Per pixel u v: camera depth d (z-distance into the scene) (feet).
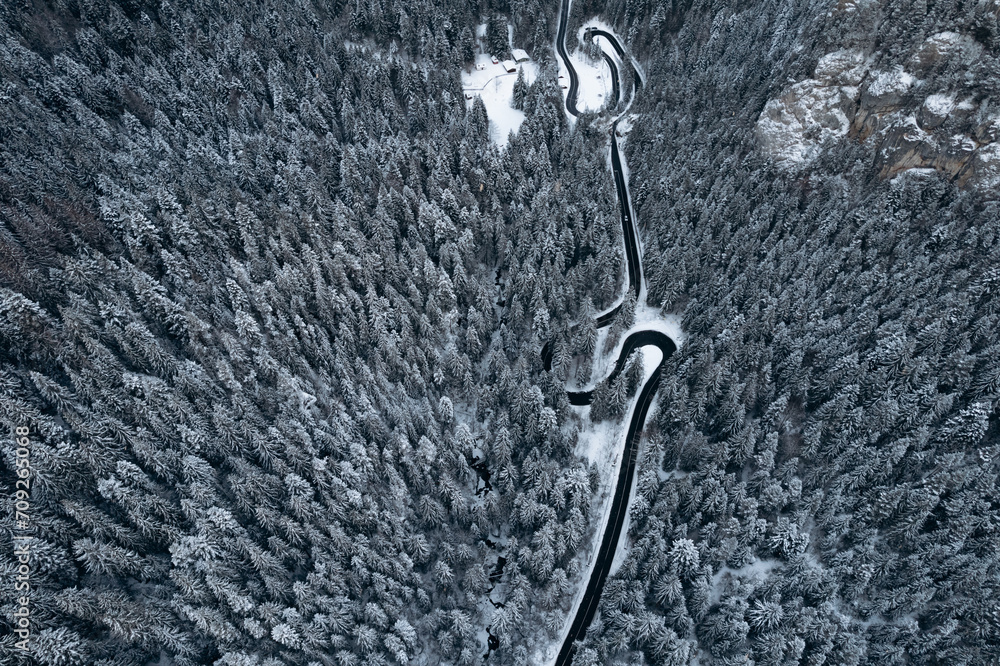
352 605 200.44
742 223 330.13
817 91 345.51
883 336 259.39
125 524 195.42
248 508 207.00
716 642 205.16
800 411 253.85
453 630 207.82
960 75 300.81
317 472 213.25
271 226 313.32
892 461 223.51
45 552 176.14
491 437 268.21
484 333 308.19
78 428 198.29
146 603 184.34
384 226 322.34
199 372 234.17
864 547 214.28
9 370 213.87
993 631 184.44
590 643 213.25
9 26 360.69
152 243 277.44
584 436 280.51
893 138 318.65
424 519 232.12
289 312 272.51
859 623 206.18
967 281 270.87
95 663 170.91
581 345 293.64
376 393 250.37
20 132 296.71
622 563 231.30
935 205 301.63
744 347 264.52
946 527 207.21
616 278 332.60
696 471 242.99
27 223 252.62
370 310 277.03
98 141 315.37
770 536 223.30
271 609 184.24
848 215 310.45
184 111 361.51
